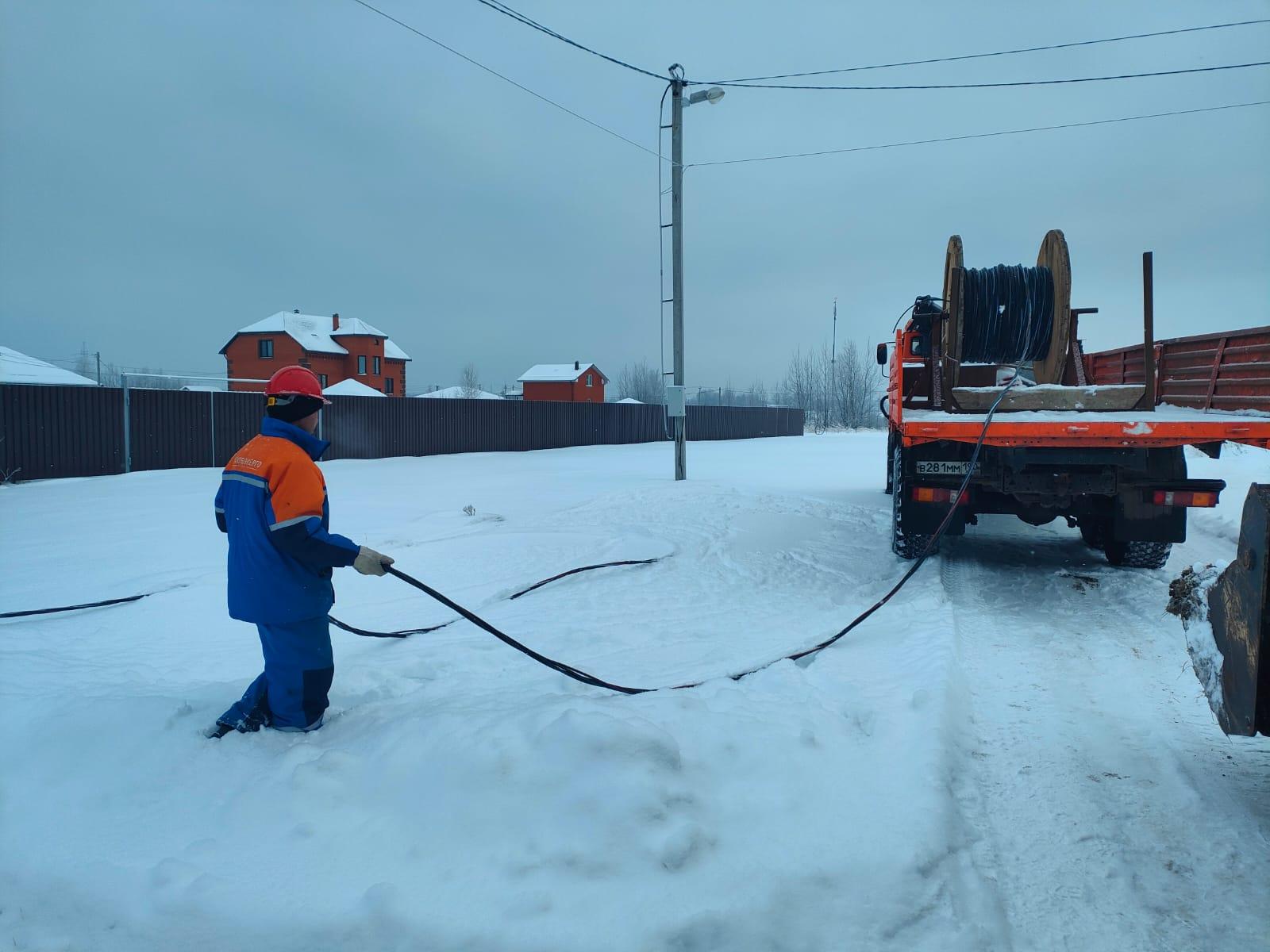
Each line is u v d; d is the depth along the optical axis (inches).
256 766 132.7
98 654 226.5
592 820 110.9
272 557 141.6
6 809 123.0
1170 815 138.3
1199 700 190.9
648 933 94.8
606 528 417.1
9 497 585.6
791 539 396.2
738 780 132.0
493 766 119.6
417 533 409.7
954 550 381.7
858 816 125.9
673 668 206.2
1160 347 337.1
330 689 175.9
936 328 326.0
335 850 110.6
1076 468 290.7
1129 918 111.9
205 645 236.7
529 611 273.3
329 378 2568.9
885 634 239.0
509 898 99.8
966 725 173.5
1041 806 141.4
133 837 116.4
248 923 98.6
